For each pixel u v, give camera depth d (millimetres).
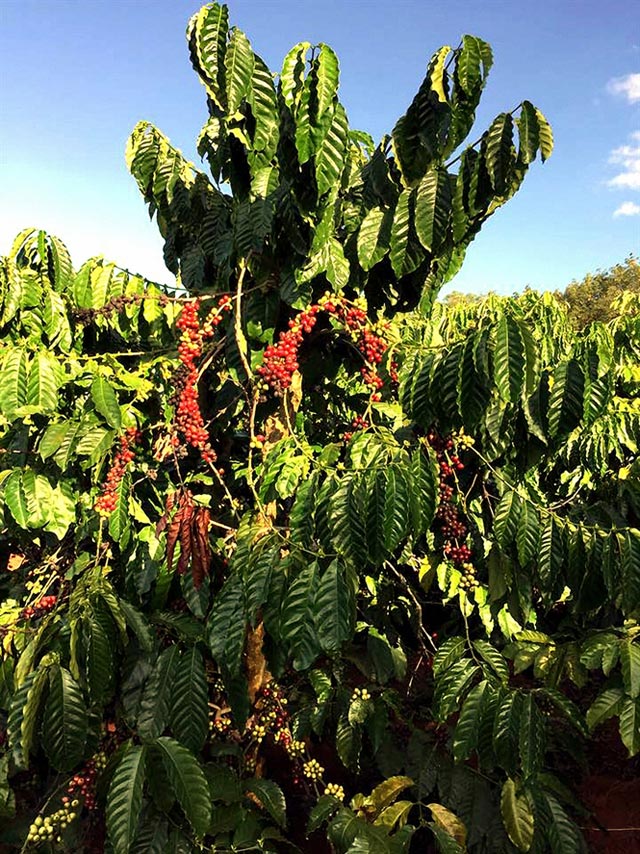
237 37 1668
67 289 2418
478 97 1740
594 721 2242
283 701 2701
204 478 2406
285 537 2223
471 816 2574
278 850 2619
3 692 2170
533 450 2387
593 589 2336
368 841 2125
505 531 2383
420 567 3055
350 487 1878
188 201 2486
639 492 3223
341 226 2258
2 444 2359
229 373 2424
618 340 4523
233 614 1970
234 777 2363
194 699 2082
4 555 3645
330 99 1713
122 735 2406
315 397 3086
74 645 1863
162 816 2111
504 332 1859
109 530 2115
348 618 1827
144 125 2447
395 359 2371
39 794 2896
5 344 2213
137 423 2301
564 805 3205
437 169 1925
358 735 2756
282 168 1928
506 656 2668
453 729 2883
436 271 2229
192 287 2572
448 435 2414
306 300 2125
